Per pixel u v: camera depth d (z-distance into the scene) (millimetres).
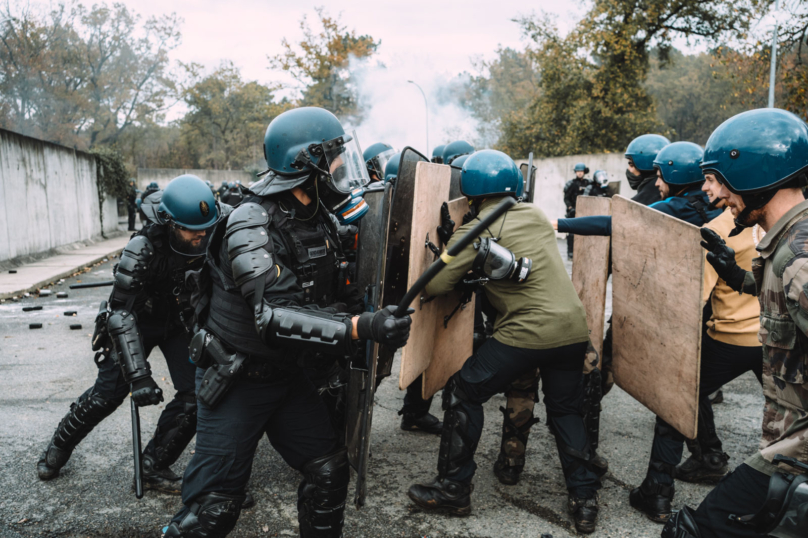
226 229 1874
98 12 38438
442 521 2693
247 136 63906
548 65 25672
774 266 1498
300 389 2053
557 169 18828
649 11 22172
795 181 1600
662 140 3525
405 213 2539
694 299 2426
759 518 1498
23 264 11375
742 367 2701
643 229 2719
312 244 1950
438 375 3102
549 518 2732
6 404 4070
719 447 3084
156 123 46344
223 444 1878
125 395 2889
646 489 2723
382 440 3611
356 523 2670
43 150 12898
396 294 2580
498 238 2588
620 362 2938
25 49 35438
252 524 2660
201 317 2002
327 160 1916
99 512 2725
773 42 16328
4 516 2668
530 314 2543
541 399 4395
